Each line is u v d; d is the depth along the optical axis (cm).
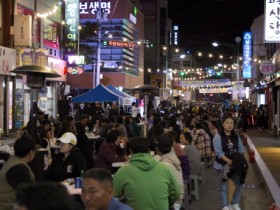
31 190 230
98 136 1675
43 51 2408
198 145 1555
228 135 976
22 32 2350
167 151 741
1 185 584
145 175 546
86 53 4184
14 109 2388
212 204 1111
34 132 1166
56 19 3027
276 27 1700
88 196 389
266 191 1261
